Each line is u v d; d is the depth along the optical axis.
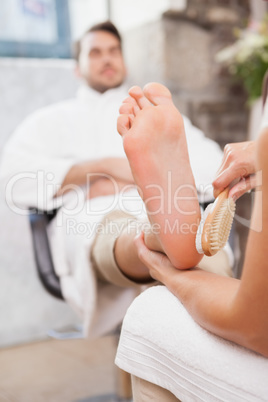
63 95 2.08
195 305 0.65
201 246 0.69
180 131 0.79
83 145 1.66
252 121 2.13
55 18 2.11
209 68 2.13
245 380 0.57
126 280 1.03
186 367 0.64
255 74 1.99
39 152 1.62
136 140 0.77
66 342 2.02
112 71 1.75
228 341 0.62
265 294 0.53
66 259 1.35
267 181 0.51
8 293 1.99
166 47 2.03
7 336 1.99
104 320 1.25
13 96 1.98
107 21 1.80
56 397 1.51
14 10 2.02
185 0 2.04
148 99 0.84
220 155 1.56
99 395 1.49
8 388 1.59
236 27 2.16
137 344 0.73
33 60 2.04
